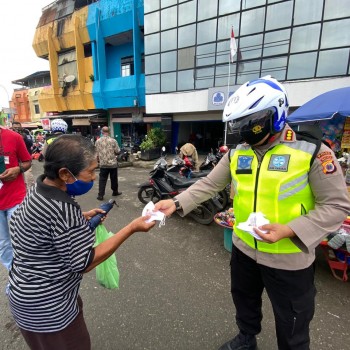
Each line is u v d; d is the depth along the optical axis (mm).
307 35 8453
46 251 1028
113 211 4938
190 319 2105
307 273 1280
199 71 11047
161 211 1439
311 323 2047
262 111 1139
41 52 18703
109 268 1618
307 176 1151
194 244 3502
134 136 16578
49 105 18656
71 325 1184
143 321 2090
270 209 1215
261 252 1337
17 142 2488
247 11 9391
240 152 1375
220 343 1874
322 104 4191
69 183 1078
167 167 5438
